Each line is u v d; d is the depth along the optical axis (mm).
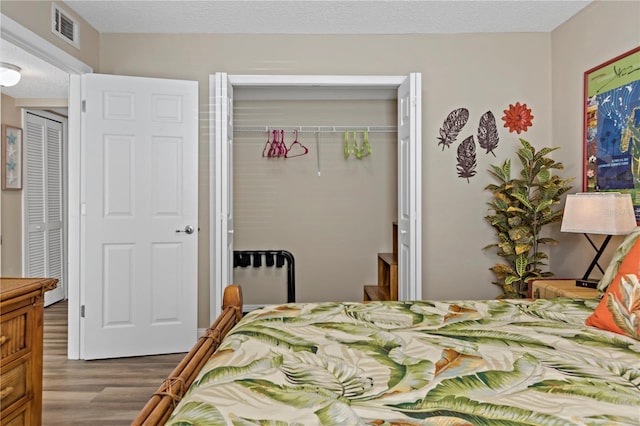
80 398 2795
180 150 3680
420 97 3541
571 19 3570
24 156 5016
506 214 3684
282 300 5102
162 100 3627
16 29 2691
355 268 5086
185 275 3701
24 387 1818
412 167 3561
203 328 3863
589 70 3311
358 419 945
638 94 2801
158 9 3379
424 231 3920
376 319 1801
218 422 917
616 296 1662
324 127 4961
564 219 2889
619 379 1170
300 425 916
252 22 3615
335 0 3248
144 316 3615
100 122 3494
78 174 3520
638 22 2811
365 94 4926
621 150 2961
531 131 3910
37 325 1895
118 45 3807
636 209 2816
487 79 3900
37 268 5266
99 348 3523
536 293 3025
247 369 1217
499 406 1010
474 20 3625
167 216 3660
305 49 3863
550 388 1104
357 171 5059
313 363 1270
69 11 3328
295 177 5047
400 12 3457
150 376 3170
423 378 1165
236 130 4938
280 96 4938
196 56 3838
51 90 4594
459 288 3930
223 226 3617
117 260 3549
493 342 1463
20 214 4984
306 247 5074
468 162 3904
